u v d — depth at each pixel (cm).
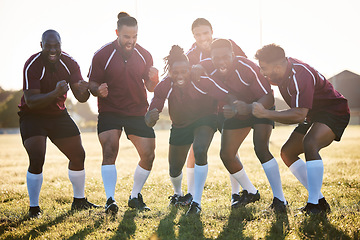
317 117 396
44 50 404
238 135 435
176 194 479
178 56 410
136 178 456
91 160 1137
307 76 374
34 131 425
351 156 1015
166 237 322
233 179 480
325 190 520
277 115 365
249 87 420
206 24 468
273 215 373
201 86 421
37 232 348
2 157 1341
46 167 978
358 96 5259
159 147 1686
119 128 449
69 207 466
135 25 430
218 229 340
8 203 511
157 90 430
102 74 446
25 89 410
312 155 380
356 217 356
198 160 407
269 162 409
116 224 358
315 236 312
